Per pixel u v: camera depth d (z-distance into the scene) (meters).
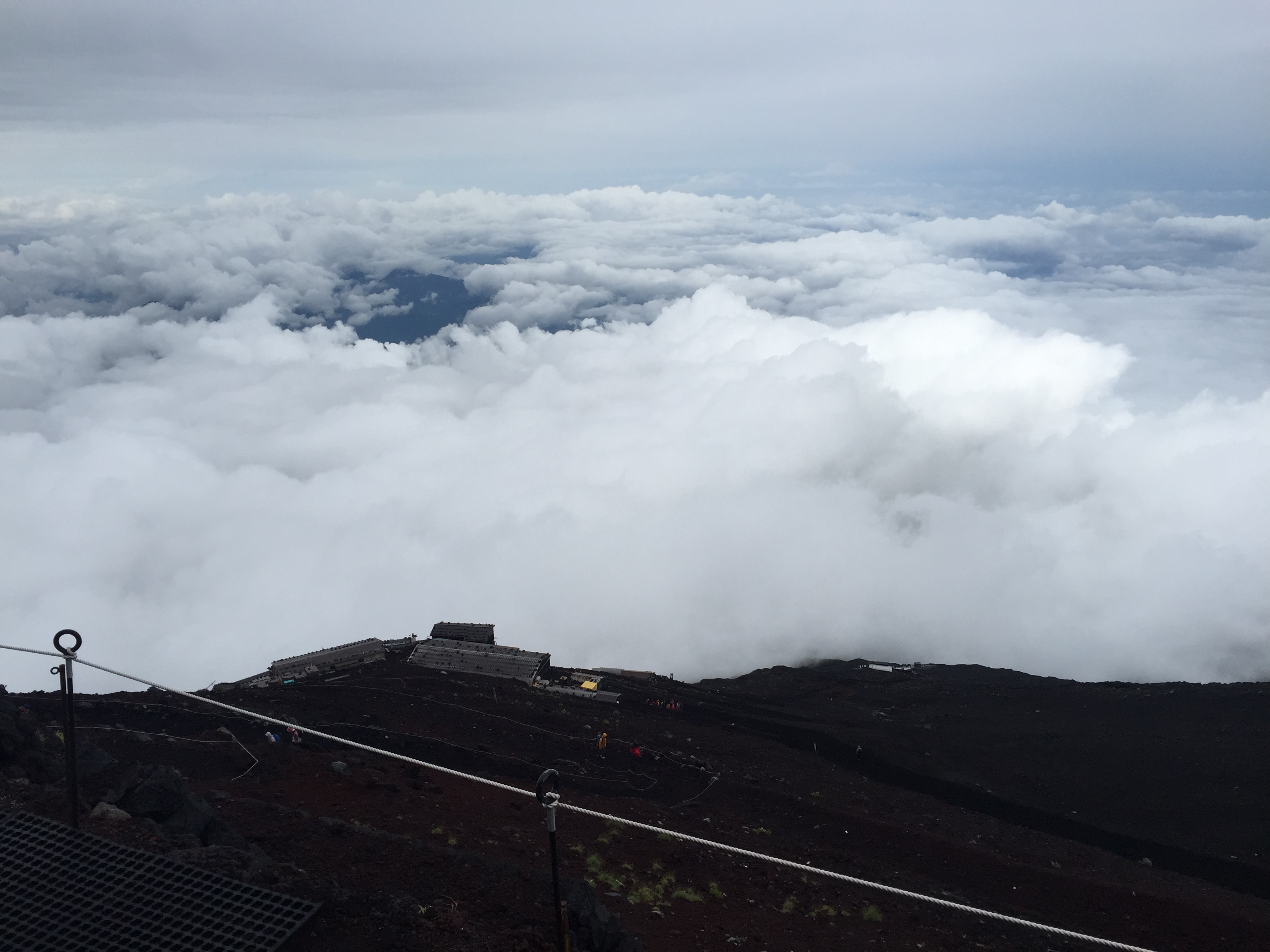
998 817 37.91
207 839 15.64
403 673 43.00
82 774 16.58
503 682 45.88
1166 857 33.75
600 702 45.94
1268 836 34.69
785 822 30.16
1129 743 44.78
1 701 19.27
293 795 21.75
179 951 11.41
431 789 23.69
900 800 37.00
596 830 23.25
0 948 11.38
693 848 23.27
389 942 12.27
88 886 12.70
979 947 20.86
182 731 26.36
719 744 40.53
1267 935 24.61
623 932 14.39
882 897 23.05
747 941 17.92
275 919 12.11
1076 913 25.16
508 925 13.85
